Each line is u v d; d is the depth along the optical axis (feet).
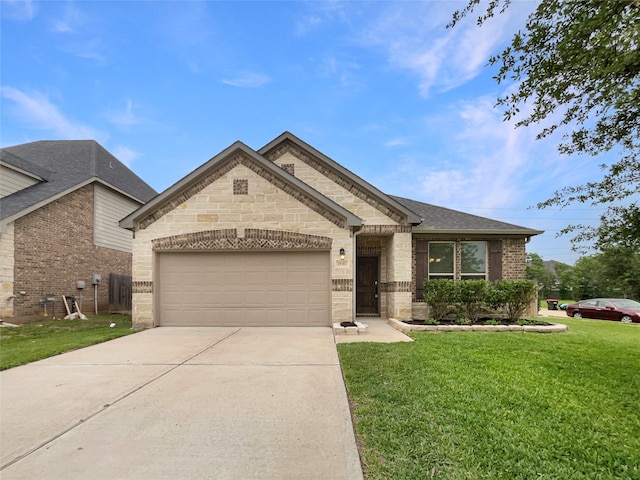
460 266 38.88
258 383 15.66
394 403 13.00
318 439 10.55
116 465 9.25
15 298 37.27
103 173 53.83
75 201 46.37
